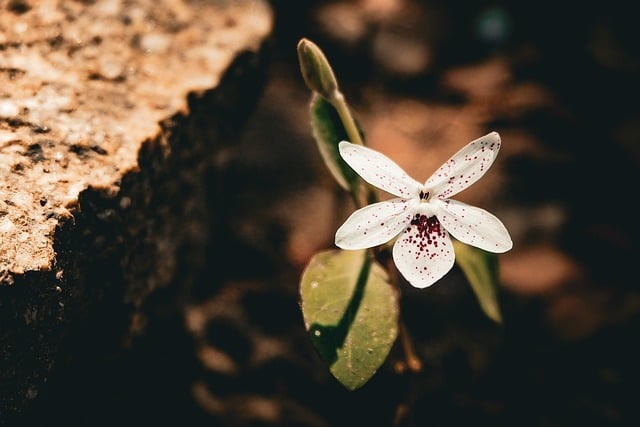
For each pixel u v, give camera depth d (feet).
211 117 0.76
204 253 0.84
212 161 0.80
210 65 0.76
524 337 0.89
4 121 0.65
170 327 0.79
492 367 0.87
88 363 0.67
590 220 0.97
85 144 0.65
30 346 0.58
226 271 0.88
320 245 0.92
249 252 0.90
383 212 0.59
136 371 0.75
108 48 0.74
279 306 0.87
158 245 0.72
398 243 0.58
